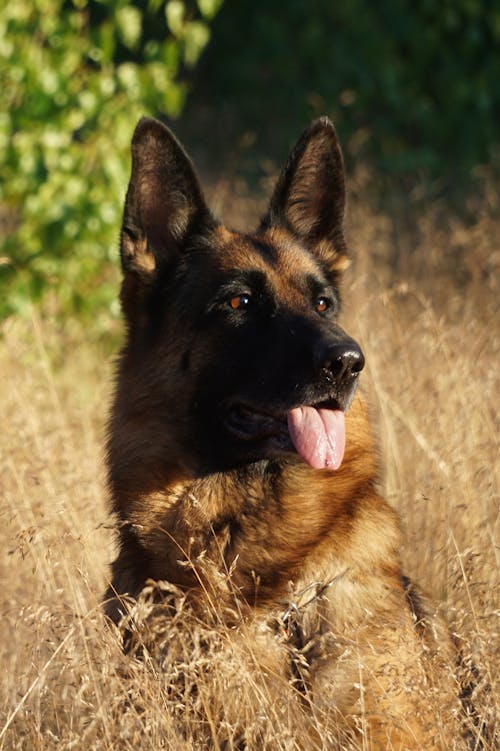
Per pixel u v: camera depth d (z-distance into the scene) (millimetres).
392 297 9570
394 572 4965
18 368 8469
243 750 4488
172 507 5051
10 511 6172
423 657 4543
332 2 17062
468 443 6652
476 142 15016
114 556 6320
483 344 7566
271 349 4980
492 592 5359
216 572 4645
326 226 5770
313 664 4625
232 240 5402
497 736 4547
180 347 5203
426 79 15836
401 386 7277
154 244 5434
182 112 18906
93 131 9977
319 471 4906
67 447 7039
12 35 9562
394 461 6727
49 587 5535
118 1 9688
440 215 12594
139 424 5191
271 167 14156
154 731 4305
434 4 15625
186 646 4516
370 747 4383
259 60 18625
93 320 10125
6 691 5098
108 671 4395
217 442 5016
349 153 15273
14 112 9820
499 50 15445
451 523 6117
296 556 4855
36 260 9773
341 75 16578
